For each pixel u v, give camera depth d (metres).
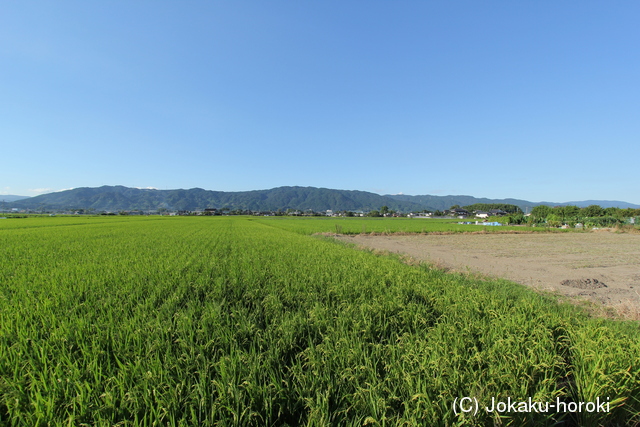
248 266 8.77
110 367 3.15
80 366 3.25
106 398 2.58
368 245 20.28
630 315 5.73
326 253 12.30
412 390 2.81
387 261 10.49
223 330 4.02
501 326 4.23
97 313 4.79
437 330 4.02
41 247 13.78
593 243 22.78
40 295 5.49
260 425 2.65
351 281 6.82
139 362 3.07
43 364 3.17
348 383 3.01
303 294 5.92
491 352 3.40
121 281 6.83
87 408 2.60
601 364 3.16
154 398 2.72
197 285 6.47
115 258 10.30
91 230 27.33
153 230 28.14
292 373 3.18
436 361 3.09
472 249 18.69
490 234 32.81
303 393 2.89
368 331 4.05
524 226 52.56
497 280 8.76
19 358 3.27
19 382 2.82
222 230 29.94
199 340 3.79
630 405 2.93
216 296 5.82
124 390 2.79
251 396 2.78
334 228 39.91
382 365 3.36
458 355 3.25
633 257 15.15
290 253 12.05
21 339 3.61
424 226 48.53
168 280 6.85
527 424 2.68
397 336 3.91
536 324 4.34
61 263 9.27
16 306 4.94
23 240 17.25
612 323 4.97
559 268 11.92
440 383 2.85
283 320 4.43
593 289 8.46
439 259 14.07
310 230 34.25
